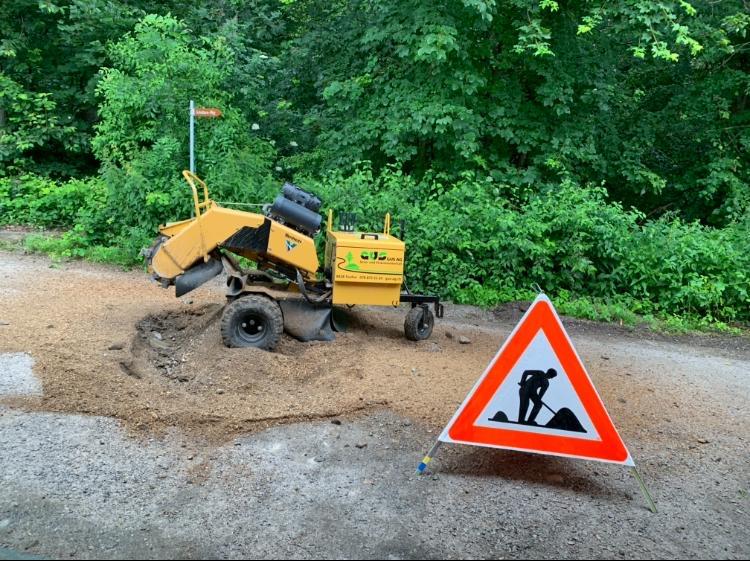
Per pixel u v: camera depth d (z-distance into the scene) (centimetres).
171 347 621
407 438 457
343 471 404
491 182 1200
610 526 368
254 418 461
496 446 407
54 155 1552
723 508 400
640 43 1164
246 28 1493
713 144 1391
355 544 330
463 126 1145
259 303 590
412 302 722
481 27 1166
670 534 364
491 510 373
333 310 774
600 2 1166
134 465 390
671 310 1058
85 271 941
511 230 1041
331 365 583
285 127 1481
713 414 578
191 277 610
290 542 328
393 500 375
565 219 1045
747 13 1323
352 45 1347
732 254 1063
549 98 1186
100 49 1410
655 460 462
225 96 1268
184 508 351
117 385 486
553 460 449
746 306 1073
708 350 876
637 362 759
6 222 1186
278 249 622
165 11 1527
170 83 1149
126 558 307
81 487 361
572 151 1219
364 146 1248
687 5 1092
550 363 403
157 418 446
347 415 484
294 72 1489
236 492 370
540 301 400
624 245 1051
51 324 625
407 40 1148
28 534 318
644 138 1383
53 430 417
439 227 1014
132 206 1080
